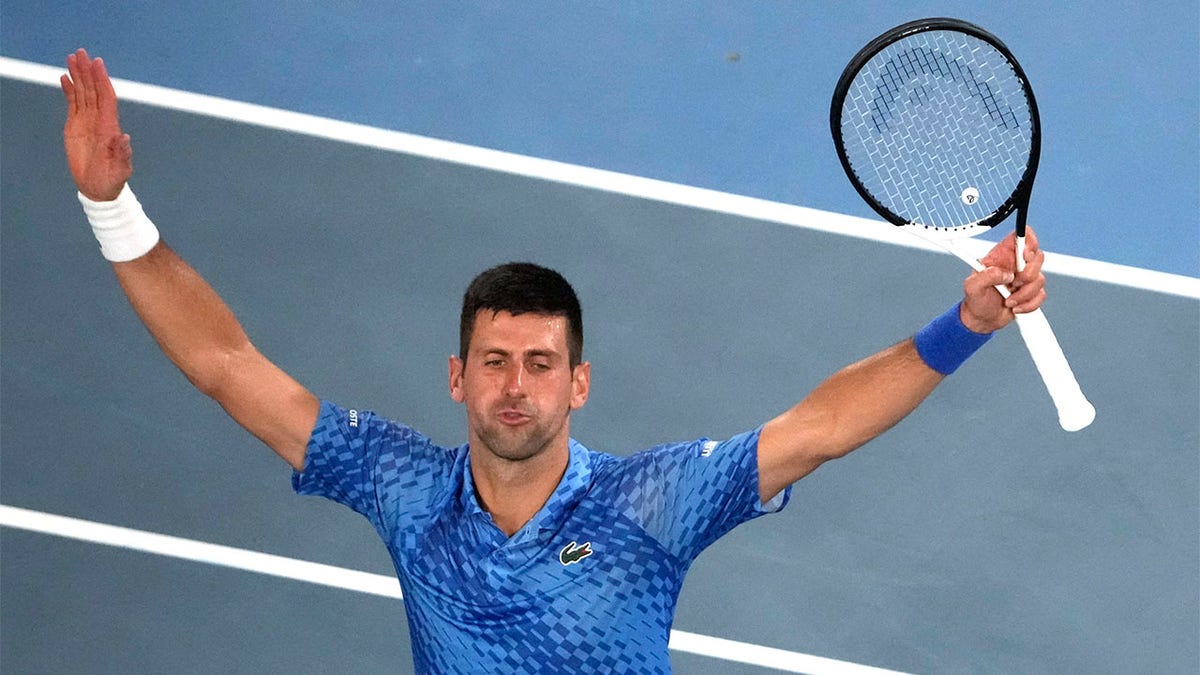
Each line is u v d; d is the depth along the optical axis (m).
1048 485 32.78
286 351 34.31
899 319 35.50
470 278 36.09
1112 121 40.25
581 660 18.11
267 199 37.44
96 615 30.19
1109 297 36.47
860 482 32.69
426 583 18.34
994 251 17.92
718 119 40.22
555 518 18.06
